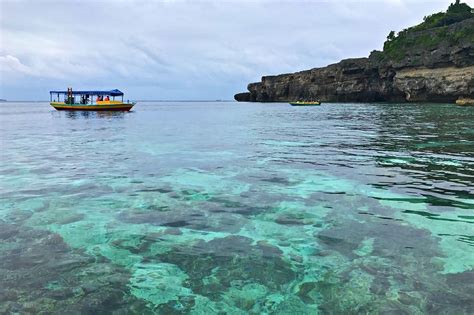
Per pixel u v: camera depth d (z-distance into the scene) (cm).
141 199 898
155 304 457
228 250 611
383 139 2009
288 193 944
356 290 484
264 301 463
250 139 2131
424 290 480
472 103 6341
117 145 1888
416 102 8131
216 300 466
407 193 923
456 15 9744
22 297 468
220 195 930
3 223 734
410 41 8869
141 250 612
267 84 13212
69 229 704
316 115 4850
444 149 1595
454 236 657
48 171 1223
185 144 1908
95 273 534
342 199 884
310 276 523
